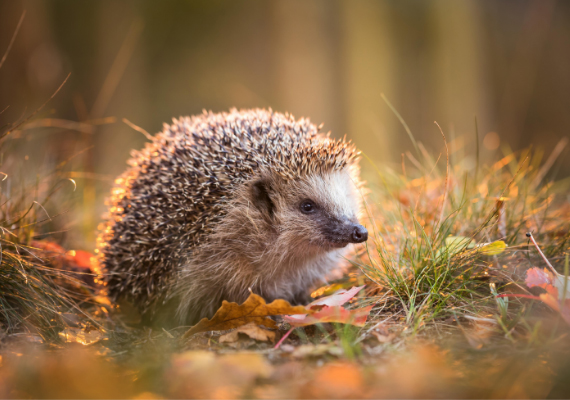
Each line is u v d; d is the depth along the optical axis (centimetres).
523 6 1633
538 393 218
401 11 1320
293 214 426
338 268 468
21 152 571
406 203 496
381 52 1302
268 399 223
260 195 422
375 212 481
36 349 296
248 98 1461
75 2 1212
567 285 281
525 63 1545
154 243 404
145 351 295
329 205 424
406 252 375
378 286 363
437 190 486
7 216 404
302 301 468
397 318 317
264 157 416
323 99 1238
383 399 217
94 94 1181
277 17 1239
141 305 418
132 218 417
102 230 479
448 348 263
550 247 367
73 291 406
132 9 1320
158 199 409
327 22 1245
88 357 281
